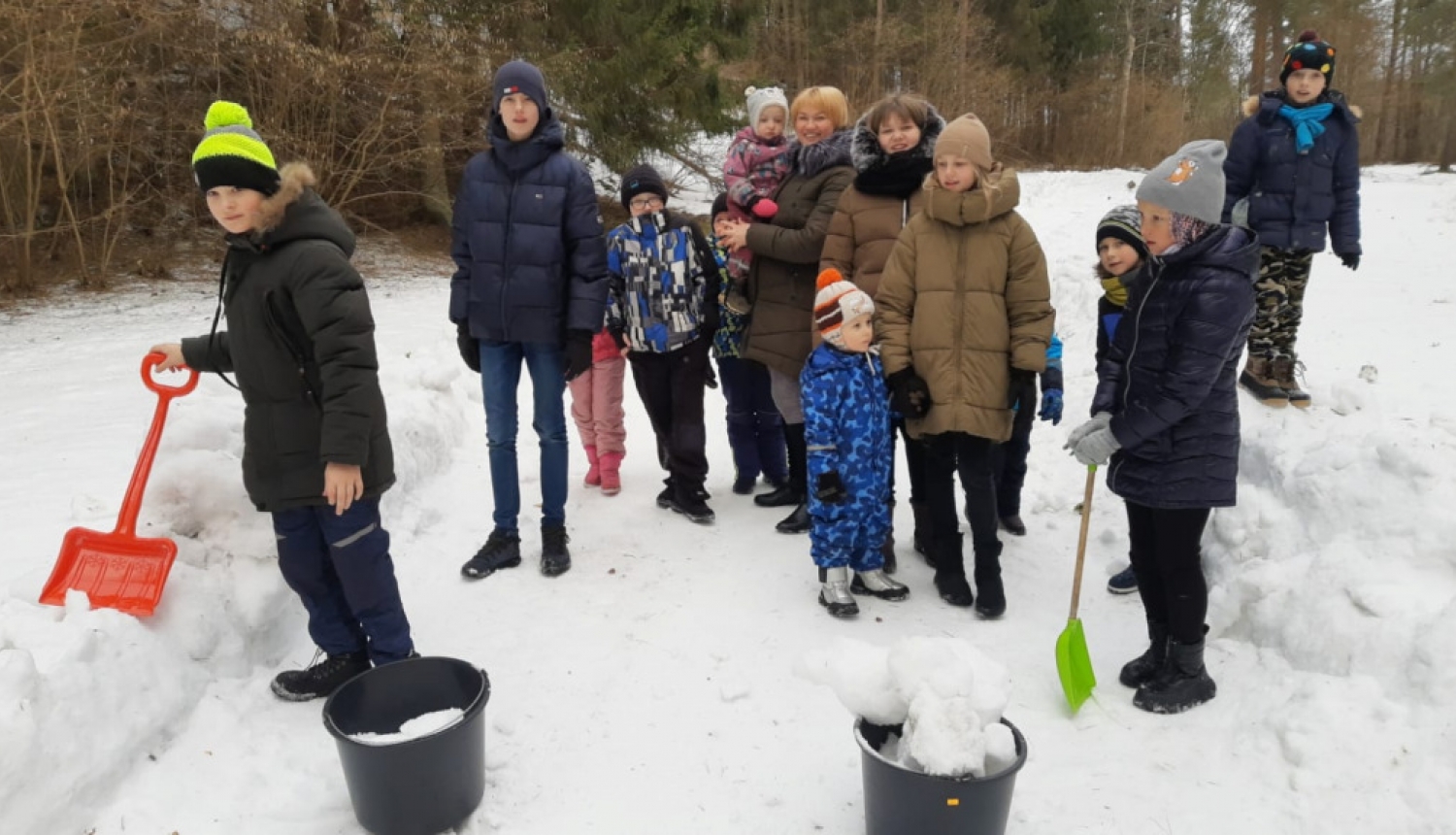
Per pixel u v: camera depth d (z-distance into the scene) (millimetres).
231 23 10055
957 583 3566
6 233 8633
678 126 14086
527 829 2424
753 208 4148
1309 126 3945
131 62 9242
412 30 11047
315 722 2824
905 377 3369
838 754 2730
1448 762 2277
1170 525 2777
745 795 2564
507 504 3885
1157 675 2928
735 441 4723
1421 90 28969
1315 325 5281
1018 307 3328
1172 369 2633
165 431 3299
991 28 26219
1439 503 2898
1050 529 4180
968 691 2143
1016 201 3338
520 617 3518
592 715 2922
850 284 3391
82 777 2295
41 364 6145
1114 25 32094
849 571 3646
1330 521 3139
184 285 9203
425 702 2520
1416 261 7293
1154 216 2635
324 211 2635
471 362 3822
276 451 2652
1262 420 3889
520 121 3486
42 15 7961
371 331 2604
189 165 9953
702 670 3166
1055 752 2689
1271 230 4012
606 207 15117
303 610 3318
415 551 4035
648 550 4094
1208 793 2475
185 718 2676
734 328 4531
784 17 23297
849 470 3449
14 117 7801
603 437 4660
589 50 12875
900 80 24109
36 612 2578
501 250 3568
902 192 3689
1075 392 5109
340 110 10922
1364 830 2238
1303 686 2672
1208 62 29141
